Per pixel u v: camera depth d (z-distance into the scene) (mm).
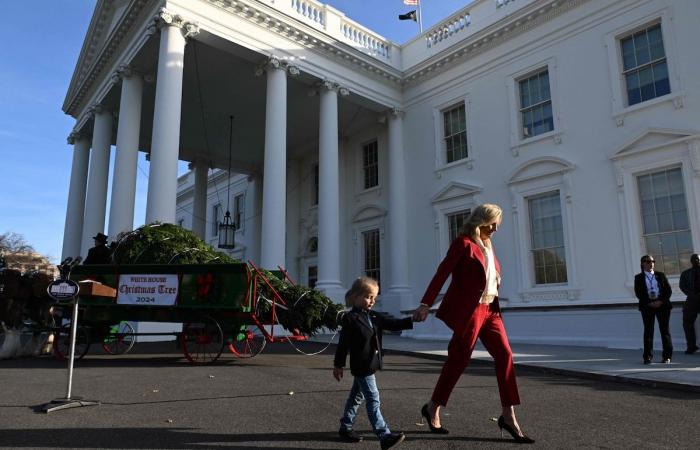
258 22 15555
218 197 30031
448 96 18266
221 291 8117
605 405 5184
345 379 6883
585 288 13414
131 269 8688
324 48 17266
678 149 12055
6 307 9328
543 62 15367
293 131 22875
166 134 13086
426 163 18719
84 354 8922
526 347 11516
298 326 8516
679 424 4371
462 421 4449
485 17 17312
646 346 8047
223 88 18969
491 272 3955
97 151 18641
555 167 14523
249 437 3943
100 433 4055
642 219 12695
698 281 9586
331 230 16828
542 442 3783
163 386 6242
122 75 16109
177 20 13711
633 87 13375
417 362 9062
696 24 12141
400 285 18359
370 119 20781
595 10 14242
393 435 3537
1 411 4840
